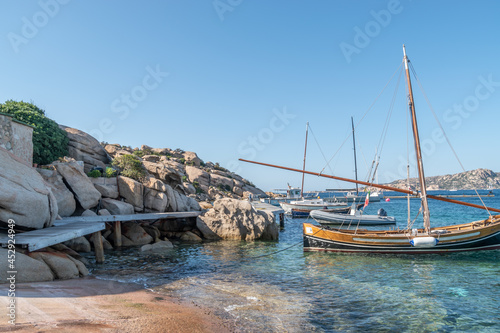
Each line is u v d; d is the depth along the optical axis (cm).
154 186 3431
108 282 1386
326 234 2436
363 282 1576
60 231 1565
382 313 1140
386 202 12462
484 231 2388
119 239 2586
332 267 1936
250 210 3192
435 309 1188
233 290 1389
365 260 2164
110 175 3428
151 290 1321
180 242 2972
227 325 944
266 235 3147
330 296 1330
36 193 1639
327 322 1044
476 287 1491
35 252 1323
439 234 2345
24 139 2223
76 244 2241
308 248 2484
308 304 1216
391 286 1502
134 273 1672
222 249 2581
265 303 1205
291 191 10238
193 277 1630
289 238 3306
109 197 3147
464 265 1991
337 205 6406
